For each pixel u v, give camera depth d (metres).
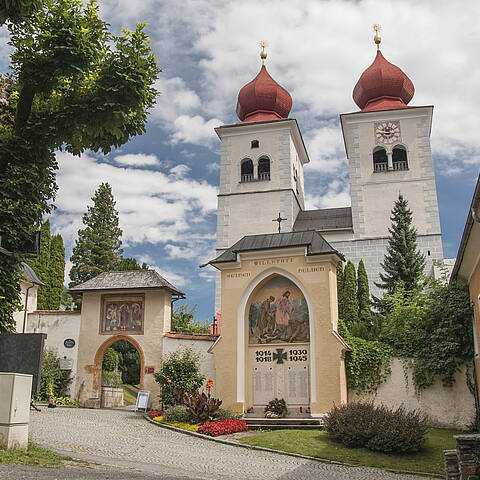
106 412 27.42
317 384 23.67
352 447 18.34
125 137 18.02
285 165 48.75
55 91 17.41
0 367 13.86
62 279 49.97
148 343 30.14
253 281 25.84
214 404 22.78
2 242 15.80
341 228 45.88
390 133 47.53
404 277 36.94
